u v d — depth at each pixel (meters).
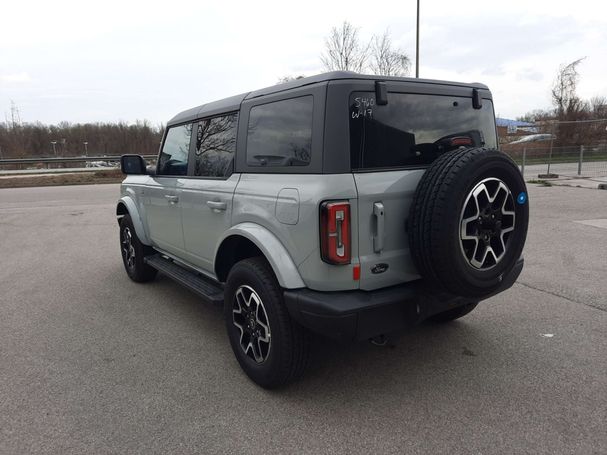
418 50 15.52
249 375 3.26
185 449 2.55
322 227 2.60
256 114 3.24
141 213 5.29
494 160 2.66
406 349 3.73
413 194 2.78
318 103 2.69
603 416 2.75
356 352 3.70
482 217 2.68
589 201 11.34
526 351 3.62
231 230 3.30
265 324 3.05
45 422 2.84
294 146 2.86
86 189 20.16
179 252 4.51
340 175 2.61
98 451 2.55
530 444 2.52
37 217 11.92
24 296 5.40
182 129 4.38
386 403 2.96
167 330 4.29
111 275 6.26
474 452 2.46
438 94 3.09
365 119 2.72
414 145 2.95
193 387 3.23
